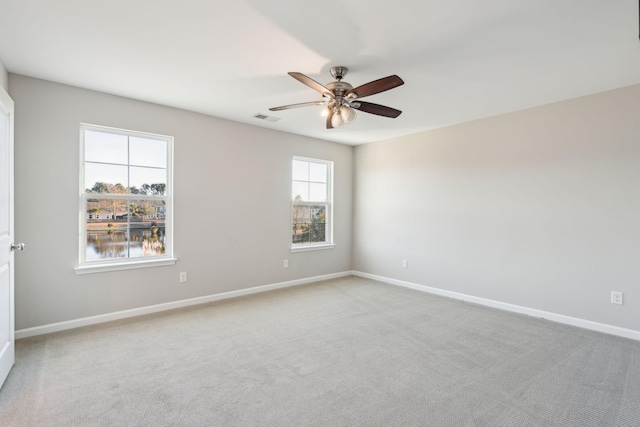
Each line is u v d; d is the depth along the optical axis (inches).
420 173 185.5
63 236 120.3
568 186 131.9
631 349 107.7
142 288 138.6
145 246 141.7
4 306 84.9
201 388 83.4
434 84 116.4
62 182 119.9
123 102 132.0
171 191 146.7
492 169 154.7
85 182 127.2
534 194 141.2
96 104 125.9
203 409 74.7
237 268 168.4
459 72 106.5
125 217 136.4
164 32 84.4
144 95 130.3
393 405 76.8
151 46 91.7
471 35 84.2
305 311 145.1
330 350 106.0
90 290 126.2
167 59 99.4
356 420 71.4
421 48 91.1
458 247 167.9
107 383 85.0
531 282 142.0
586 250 127.6
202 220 155.3
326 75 109.8
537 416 72.9
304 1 71.1
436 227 177.6
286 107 110.3
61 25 81.3
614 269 121.2
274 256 183.8
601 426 69.7
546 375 90.7
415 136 188.2
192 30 83.4
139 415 72.2
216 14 76.4
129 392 81.0
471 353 104.2
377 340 114.1
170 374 90.0
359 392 82.1
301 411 74.4
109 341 110.9
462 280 166.2
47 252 117.3
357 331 122.3
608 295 122.4
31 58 99.3
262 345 109.3
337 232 217.5
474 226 161.6
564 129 132.6
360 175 220.7
